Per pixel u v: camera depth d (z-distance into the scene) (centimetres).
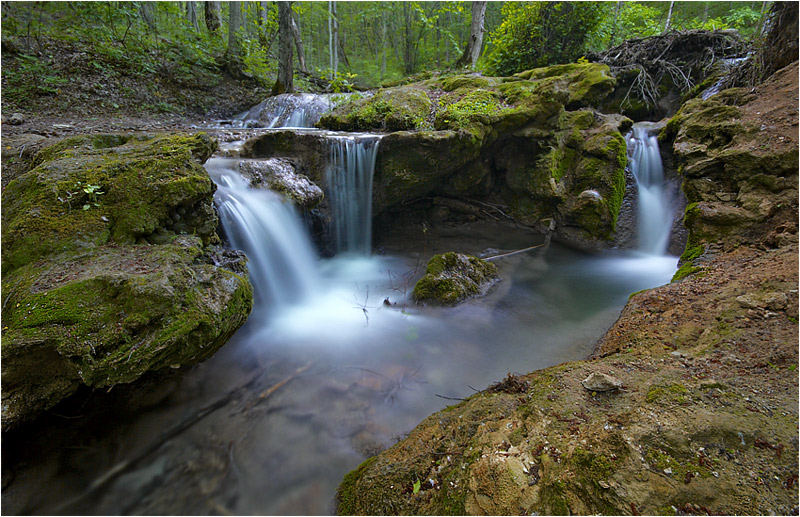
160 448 304
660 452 198
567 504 186
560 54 1072
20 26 977
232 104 1216
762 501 173
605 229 735
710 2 1723
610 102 944
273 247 561
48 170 366
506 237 807
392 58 2444
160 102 1041
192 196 388
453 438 259
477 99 841
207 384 364
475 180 823
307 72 1639
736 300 348
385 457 265
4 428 246
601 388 263
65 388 265
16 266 302
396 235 840
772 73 661
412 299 553
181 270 309
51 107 837
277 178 623
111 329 258
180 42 1236
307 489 272
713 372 267
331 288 615
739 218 480
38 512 258
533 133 780
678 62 934
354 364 414
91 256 315
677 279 471
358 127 868
